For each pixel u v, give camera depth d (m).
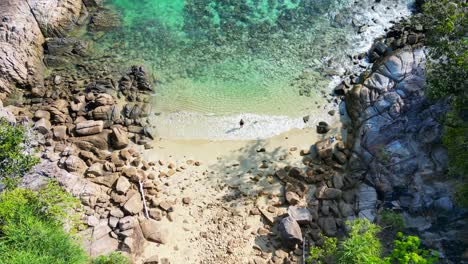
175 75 35.06
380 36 36.75
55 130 31.11
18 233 21.83
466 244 23.59
